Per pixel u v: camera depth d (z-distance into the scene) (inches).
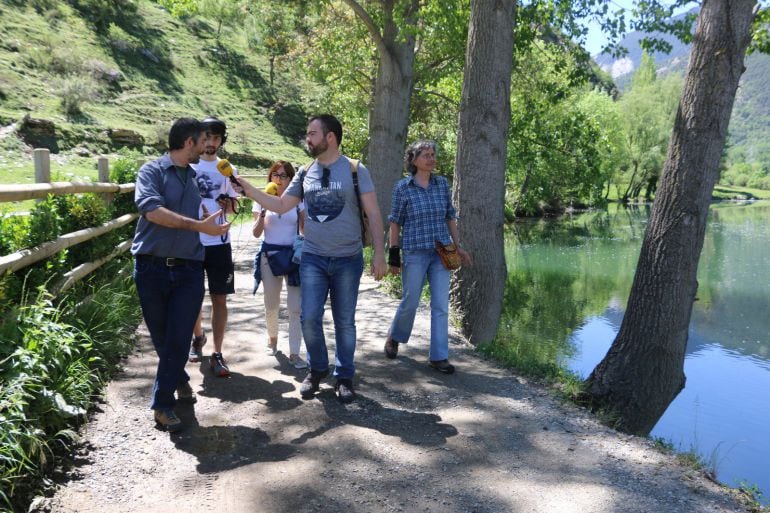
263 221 213.8
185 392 175.9
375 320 295.6
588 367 421.4
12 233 179.9
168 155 158.1
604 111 1877.5
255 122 1784.0
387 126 498.0
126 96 1520.7
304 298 180.1
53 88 1332.4
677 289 231.1
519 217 1577.3
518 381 217.6
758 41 317.4
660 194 236.8
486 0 292.0
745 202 3061.0
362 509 126.2
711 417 357.1
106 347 197.8
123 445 148.2
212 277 195.2
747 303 681.0
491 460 151.0
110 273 270.1
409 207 213.3
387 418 173.2
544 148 576.1
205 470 139.0
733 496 141.5
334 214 175.3
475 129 298.4
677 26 401.7
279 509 124.9
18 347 140.4
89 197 246.8
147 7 2097.7
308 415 171.9
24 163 967.6
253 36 2089.1
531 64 567.8
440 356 215.9
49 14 1659.7
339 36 661.3
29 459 122.0
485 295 300.5
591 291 713.6
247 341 241.0
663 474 149.4
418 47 621.3
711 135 225.8
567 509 130.1
